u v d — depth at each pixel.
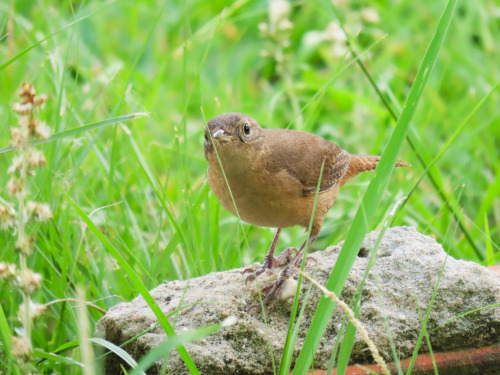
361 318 7.67
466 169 13.90
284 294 7.95
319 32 16.36
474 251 11.02
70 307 8.14
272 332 7.68
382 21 17.16
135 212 11.91
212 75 17.34
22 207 5.82
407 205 12.18
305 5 18.25
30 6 16.78
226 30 17.95
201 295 8.06
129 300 9.52
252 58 17.12
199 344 7.42
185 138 10.94
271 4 14.53
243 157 8.84
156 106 14.75
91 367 6.63
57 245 9.98
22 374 6.32
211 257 9.97
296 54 17.30
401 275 8.01
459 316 7.32
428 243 8.52
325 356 7.50
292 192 9.17
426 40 16.62
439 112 14.99
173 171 13.57
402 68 16.70
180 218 11.32
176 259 10.54
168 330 6.60
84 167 12.38
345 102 16.20
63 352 8.11
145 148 12.35
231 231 10.92
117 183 11.48
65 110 11.26
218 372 7.29
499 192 11.81
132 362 6.74
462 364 7.59
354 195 12.55
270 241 11.54
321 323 6.52
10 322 8.43
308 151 9.51
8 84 13.42
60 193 10.09
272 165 9.08
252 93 17.19
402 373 6.88
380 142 13.36
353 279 7.91
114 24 18.23
